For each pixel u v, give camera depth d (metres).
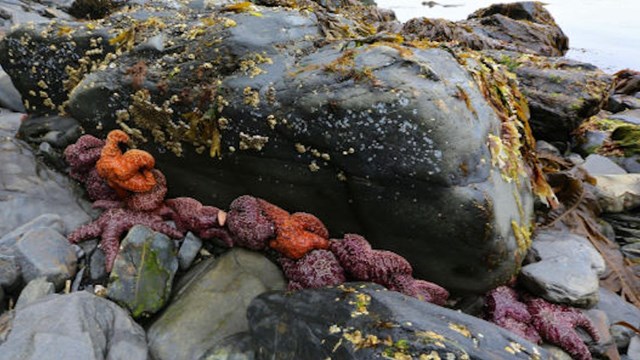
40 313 0.66
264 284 0.82
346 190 0.83
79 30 1.04
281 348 0.66
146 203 0.90
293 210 0.91
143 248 0.81
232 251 0.87
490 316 0.86
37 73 1.07
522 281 0.92
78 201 0.95
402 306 0.67
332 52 0.87
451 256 0.82
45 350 0.61
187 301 0.79
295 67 0.86
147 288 0.78
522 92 1.51
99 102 0.97
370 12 2.88
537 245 0.99
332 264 0.81
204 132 0.89
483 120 0.84
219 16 0.98
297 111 0.81
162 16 1.04
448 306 0.87
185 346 0.73
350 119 0.78
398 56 0.81
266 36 0.90
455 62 0.89
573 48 4.44
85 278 0.82
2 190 0.91
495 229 0.79
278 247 0.83
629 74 2.61
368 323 0.63
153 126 0.94
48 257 0.78
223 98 0.86
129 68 0.95
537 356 0.63
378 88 0.78
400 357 0.58
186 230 0.90
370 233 0.85
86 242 0.86
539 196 1.08
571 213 1.17
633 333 0.89
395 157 0.77
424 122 0.75
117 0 2.18
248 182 0.92
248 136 0.86
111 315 0.72
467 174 0.77
